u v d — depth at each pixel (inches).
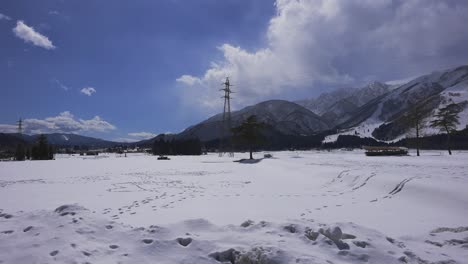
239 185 673.0
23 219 276.7
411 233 283.3
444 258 209.0
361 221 337.4
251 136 2070.6
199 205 434.9
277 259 191.3
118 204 443.8
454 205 397.7
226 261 202.5
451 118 1865.2
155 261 199.5
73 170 1186.6
